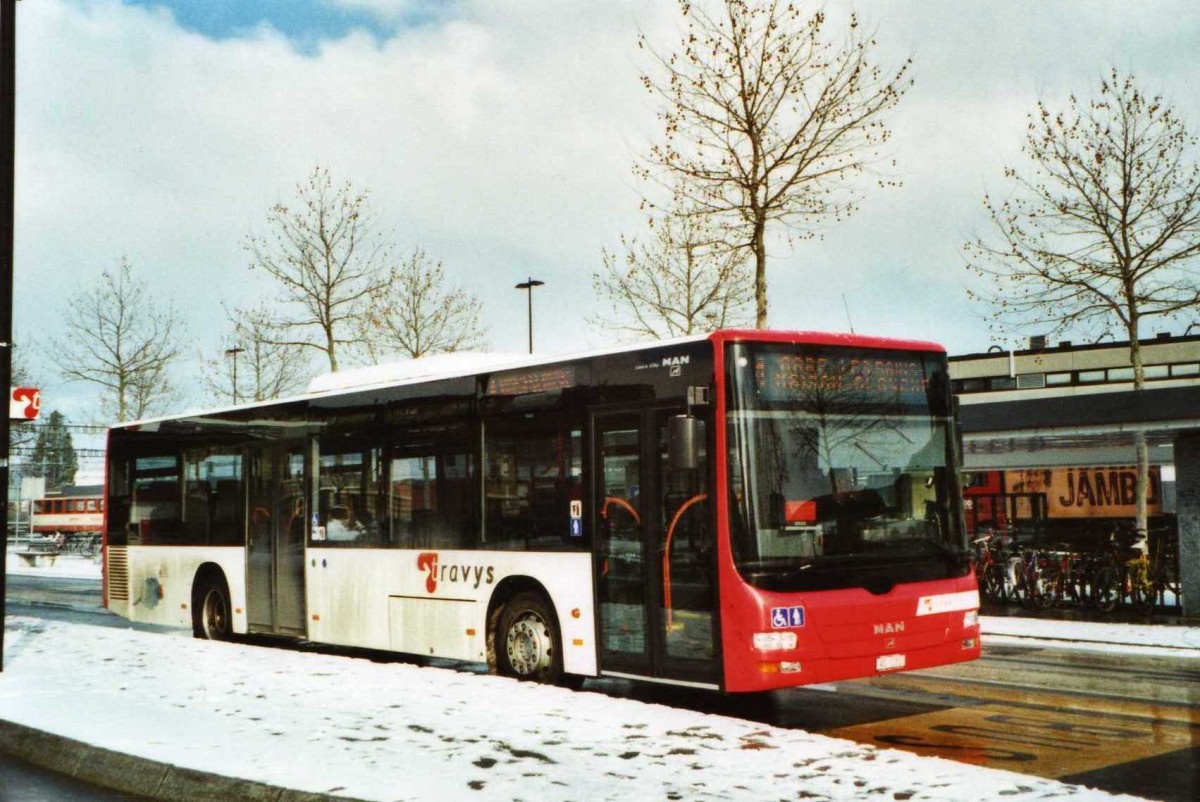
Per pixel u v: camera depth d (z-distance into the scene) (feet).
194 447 54.39
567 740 25.58
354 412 44.88
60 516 245.24
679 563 31.78
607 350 34.81
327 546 45.70
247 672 37.81
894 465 32.50
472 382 39.70
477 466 39.17
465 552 39.29
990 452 95.71
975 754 27.07
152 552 56.59
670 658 31.94
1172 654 46.88
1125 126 71.20
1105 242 72.43
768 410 30.99
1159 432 63.82
